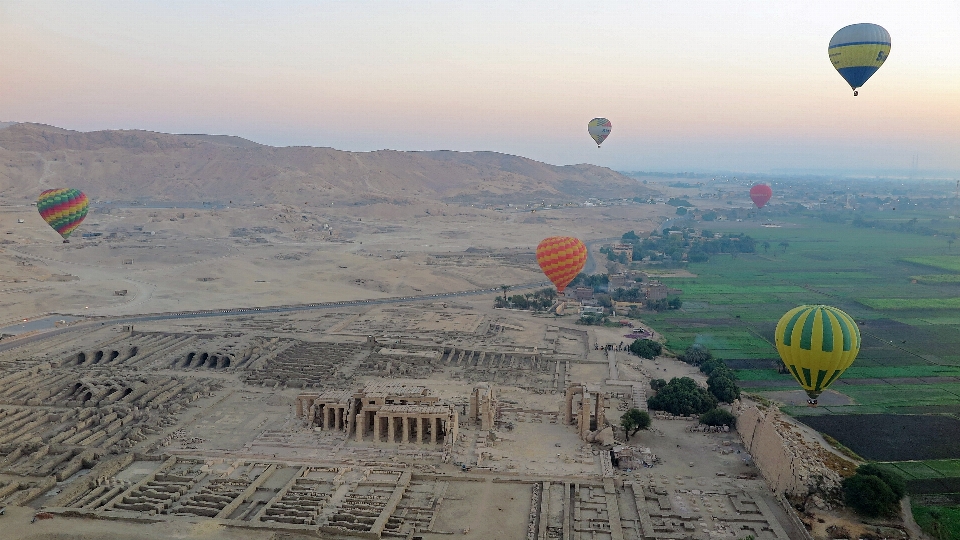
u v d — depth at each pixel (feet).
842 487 297.53
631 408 410.93
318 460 340.18
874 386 471.21
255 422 398.42
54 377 471.62
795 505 292.40
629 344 574.15
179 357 523.70
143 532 268.62
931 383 478.18
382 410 363.76
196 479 319.27
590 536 272.10
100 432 372.58
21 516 279.49
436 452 351.87
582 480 320.70
